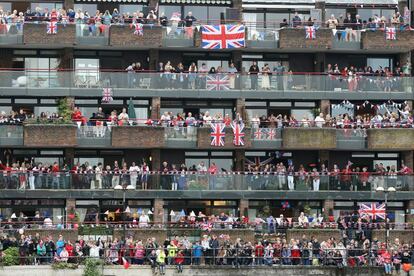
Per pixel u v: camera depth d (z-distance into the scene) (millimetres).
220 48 146375
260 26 151250
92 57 148125
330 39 147125
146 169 141500
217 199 143750
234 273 128250
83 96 144250
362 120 146375
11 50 147000
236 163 145375
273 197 142375
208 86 145500
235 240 135875
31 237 130375
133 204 143250
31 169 140000
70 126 140500
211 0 150625
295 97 146375
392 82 147750
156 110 144875
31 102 145250
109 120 142750
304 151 148375
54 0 150000
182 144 142875
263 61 150500
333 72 147750
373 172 144250
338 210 145250
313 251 130125
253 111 148250
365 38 147750
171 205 143875
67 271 125750
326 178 143125
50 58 147750
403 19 150125
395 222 144750
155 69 147125
